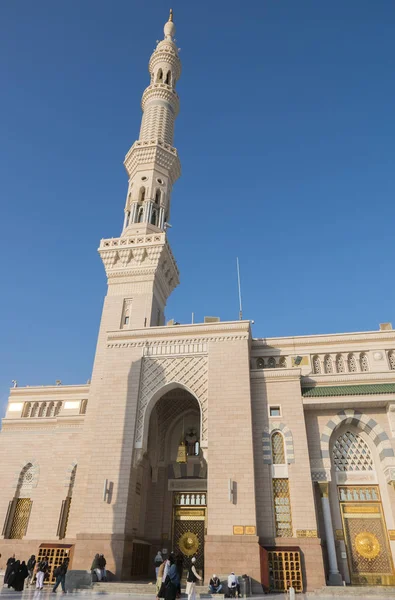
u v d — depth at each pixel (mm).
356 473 26328
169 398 35125
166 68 53125
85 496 26547
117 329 32938
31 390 40969
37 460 36938
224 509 24500
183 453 31734
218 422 27094
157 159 45344
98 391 33125
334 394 27109
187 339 30531
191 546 30328
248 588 21734
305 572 22672
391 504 24859
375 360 30641
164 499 32125
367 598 19891
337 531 24969
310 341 31984
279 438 26906
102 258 39312
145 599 19156
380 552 24281
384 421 26688
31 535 33062
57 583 23141
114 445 27875
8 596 19469
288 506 24828
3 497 35688
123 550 24766
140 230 41375
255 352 32000
